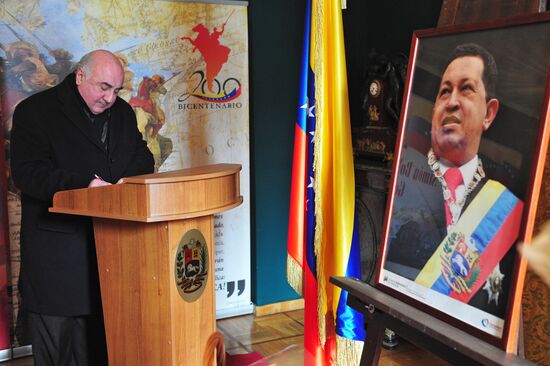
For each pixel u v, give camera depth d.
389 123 3.38
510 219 1.30
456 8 2.04
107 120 2.71
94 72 2.51
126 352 2.30
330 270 2.40
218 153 3.74
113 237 2.26
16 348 3.31
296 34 3.85
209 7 3.60
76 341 2.70
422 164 1.58
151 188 2.00
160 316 2.17
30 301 2.60
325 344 2.44
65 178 2.43
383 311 1.64
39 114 2.54
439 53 1.56
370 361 1.68
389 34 3.67
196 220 2.23
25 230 2.59
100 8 3.36
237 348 3.39
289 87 3.87
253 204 3.89
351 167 2.35
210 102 3.68
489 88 1.39
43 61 3.26
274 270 3.94
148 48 3.50
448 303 1.43
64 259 2.54
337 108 2.33
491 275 1.33
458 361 1.39
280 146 3.88
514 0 1.79
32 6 3.21
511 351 1.26
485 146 1.39
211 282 2.34
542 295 1.74
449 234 1.46
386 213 1.69
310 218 2.49
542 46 1.28
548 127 1.24
